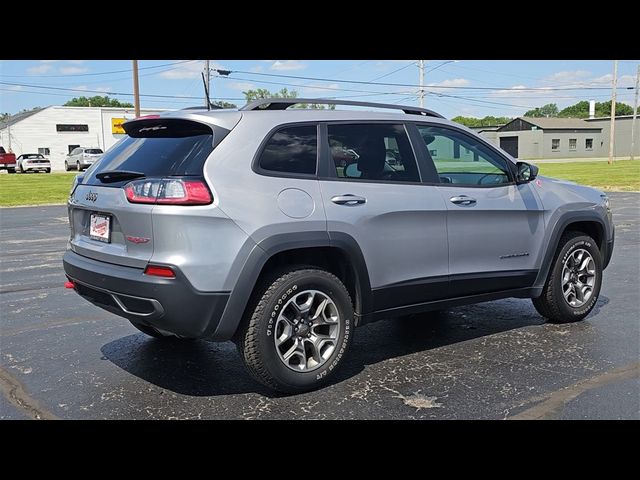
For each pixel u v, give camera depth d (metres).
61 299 6.75
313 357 4.00
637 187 23.11
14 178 36.59
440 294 4.61
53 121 57.75
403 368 4.39
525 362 4.46
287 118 4.00
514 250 5.02
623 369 4.29
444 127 4.81
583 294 5.51
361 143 4.28
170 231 3.50
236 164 3.70
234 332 3.70
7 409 3.74
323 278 3.96
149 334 5.12
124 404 3.80
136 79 27.80
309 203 3.89
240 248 3.61
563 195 5.41
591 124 72.31
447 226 4.56
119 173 3.89
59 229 13.70
